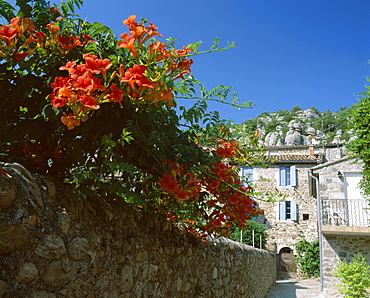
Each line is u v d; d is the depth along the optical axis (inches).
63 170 78.7
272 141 2405.3
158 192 93.4
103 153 65.4
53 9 72.5
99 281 73.7
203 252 158.4
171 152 94.0
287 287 568.4
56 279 61.2
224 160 137.8
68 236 66.5
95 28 76.6
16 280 54.3
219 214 119.9
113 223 85.0
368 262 417.1
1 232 53.4
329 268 429.4
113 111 70.8
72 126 59.5
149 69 73.6
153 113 80.2
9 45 61.1
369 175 311.6
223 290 190.1
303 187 759.7
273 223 766.5
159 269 108.0
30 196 60.6
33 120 69.9
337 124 2383.1
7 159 72.4
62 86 58.6
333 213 451.5
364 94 279.3
